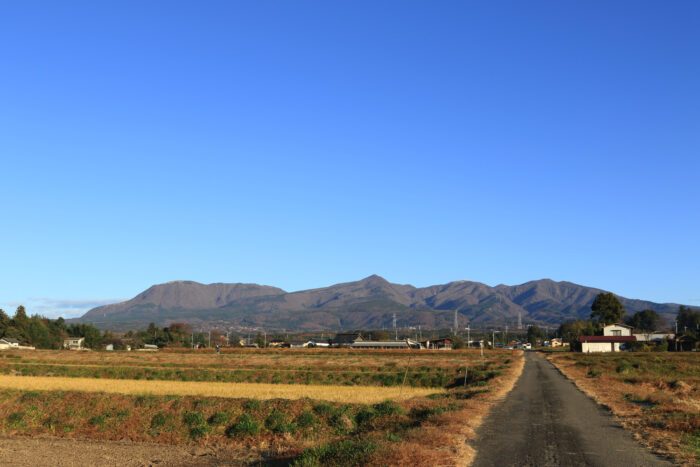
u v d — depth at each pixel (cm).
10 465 2673
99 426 3694
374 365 9119
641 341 13750
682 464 1698
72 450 3017
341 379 7312
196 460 2666
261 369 8569
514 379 5572
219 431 3409
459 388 5272
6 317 17275
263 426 3381
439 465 1691
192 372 7981
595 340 13812
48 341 17575
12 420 3897
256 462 2488
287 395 4272
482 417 2709
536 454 1841
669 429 2309
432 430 2195
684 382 4959
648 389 4641
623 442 2050
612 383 4966
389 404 3253
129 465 2636
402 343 19212
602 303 16888
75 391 4328
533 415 2788
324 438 2839
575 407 3142
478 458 1781
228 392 4556
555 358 10806
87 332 19925
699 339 12569
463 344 19975
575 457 1795
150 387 5112
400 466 1688
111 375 7888
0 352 12619
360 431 2858
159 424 3566
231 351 14650
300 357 11869
